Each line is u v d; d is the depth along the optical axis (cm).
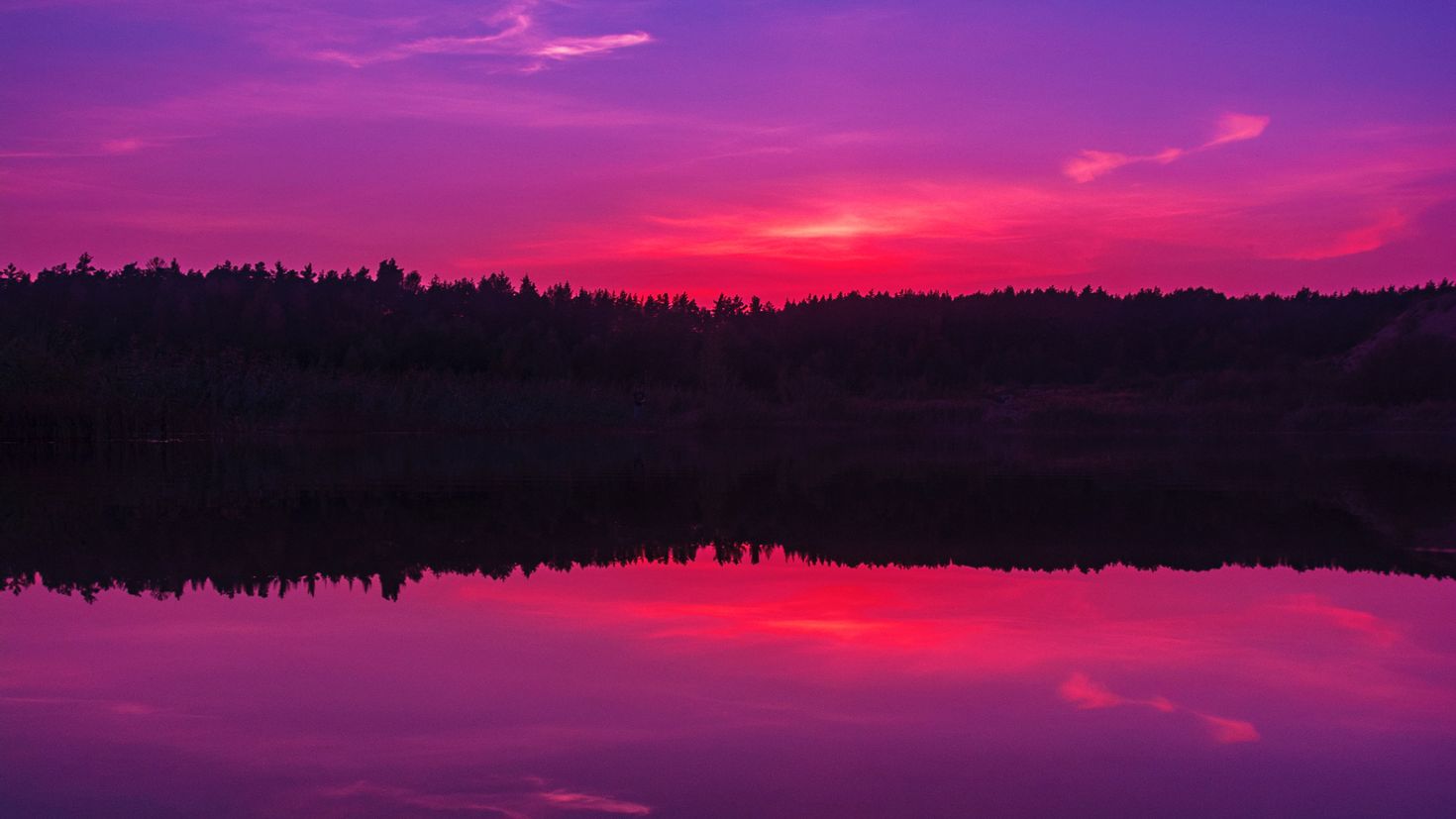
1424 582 1074
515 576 1099
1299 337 11438
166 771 553
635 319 9112
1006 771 555
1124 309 12356
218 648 795
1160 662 766
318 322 8431
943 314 11688
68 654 778
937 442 4172
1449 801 518
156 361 5128
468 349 7481
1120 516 1623
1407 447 3738
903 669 745
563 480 2238
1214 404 6353
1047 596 1003
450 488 2042
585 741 598
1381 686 705
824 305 12081
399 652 787
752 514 1648
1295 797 523
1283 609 945
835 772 553
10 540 1334
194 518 1555
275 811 505
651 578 1093
